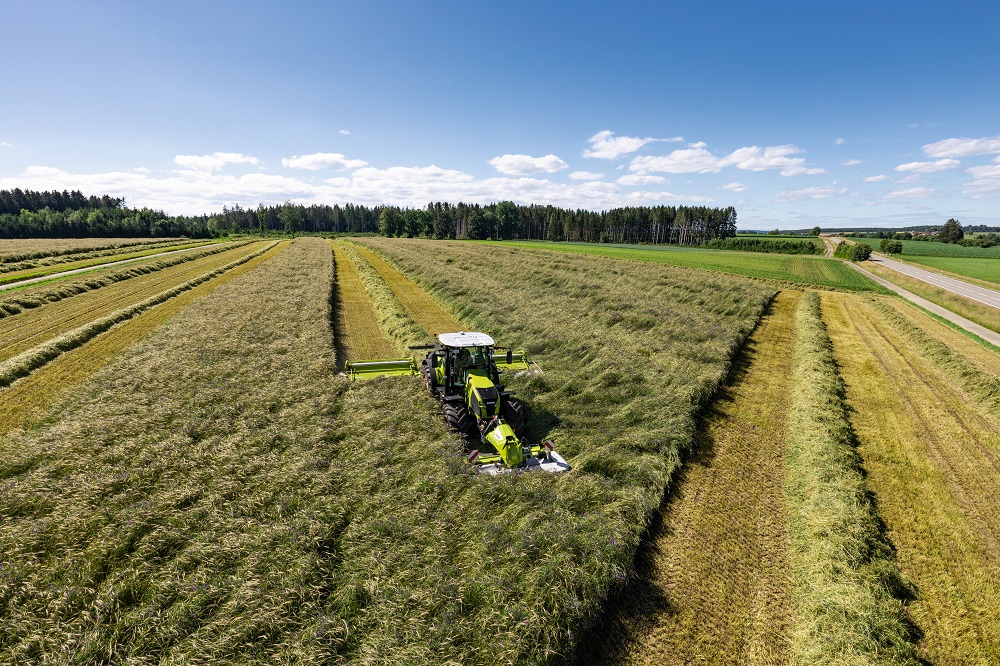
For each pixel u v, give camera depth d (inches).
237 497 304.3
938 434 438.3
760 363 641.6
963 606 247.4
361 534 272.1
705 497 336.2
